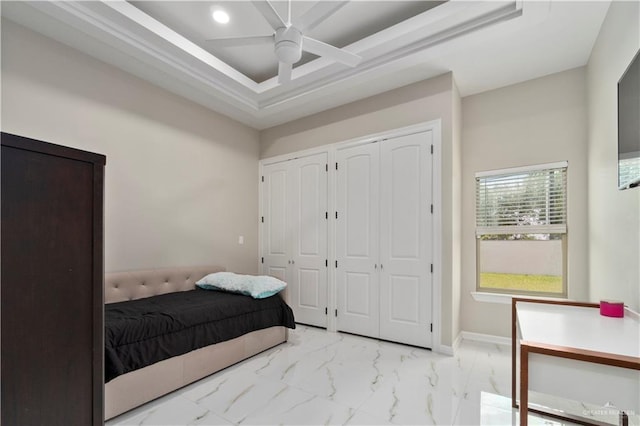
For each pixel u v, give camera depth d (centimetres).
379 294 356
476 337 352
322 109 411
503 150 348
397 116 353
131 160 324
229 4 262
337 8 188
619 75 209
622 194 204
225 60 347
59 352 100
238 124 450
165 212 355
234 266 435
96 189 112
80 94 286
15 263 92
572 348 127
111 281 295
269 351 320
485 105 361
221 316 275
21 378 92
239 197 447
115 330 206
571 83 315
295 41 205
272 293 333
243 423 196
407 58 296
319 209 412
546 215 326
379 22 286
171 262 358
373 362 290
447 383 249
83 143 288
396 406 215
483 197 361
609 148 232
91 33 258
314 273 412
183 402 221
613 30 220
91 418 108
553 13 235
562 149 318
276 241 455
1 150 90
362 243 372
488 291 354
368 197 370
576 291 306
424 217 331
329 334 376
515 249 343
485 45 275
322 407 214
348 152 389
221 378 258
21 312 92
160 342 226
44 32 259
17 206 92
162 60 300
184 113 377
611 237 227
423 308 328
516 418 202
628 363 114
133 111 326
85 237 108
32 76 257
